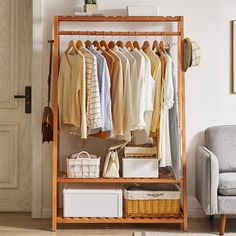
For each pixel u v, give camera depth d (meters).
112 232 3.98
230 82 4.41
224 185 3.80
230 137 4.25
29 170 4.57
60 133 4.34
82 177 3.96
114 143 4.36
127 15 4.21
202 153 3.99
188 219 4.36
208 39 4.38
